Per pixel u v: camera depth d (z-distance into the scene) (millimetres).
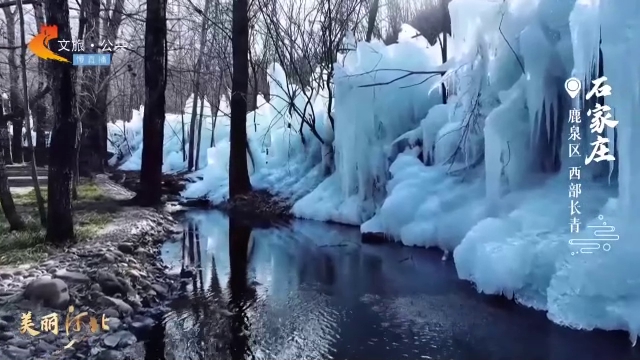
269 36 16438
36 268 6133
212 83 20766
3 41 14406
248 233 11406
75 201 11734
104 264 6602
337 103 11844
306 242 10344
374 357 5016
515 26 8109
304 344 5320
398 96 11664
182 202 16062
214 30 18203
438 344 5289
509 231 6910
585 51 6332
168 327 5699
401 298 6711
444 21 11484
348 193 12242
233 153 14750
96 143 20375
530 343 5230
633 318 5078
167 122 26219
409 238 9531
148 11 11656
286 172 15398
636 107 5395
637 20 5465
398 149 11602
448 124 10211
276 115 16172
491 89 8758
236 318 6035
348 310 6320
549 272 6062
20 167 20219
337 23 14742
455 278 7465
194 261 8727
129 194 14203
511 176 7777
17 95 13188
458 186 9445
